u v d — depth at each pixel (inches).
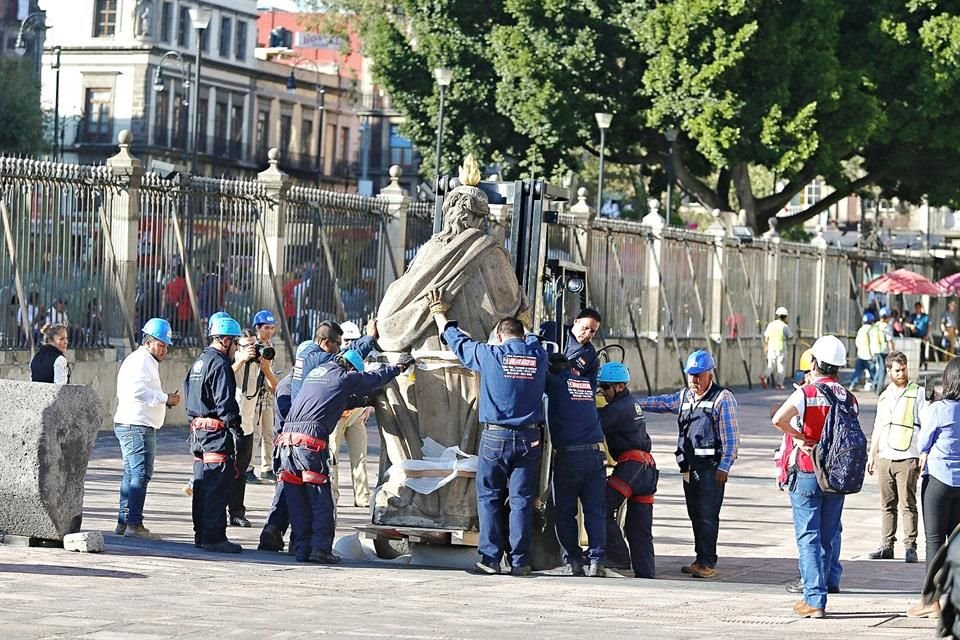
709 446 662.5
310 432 625.0
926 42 2316.7
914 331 2669.8
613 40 2282.2
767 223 2551.7
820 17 2251.5
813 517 543.2
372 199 1350.9
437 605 515.2
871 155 2504.9
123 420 663.1
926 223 4111.7
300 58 4936.0
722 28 2213.3
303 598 513.7
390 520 649.6
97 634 419.2
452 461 644.7
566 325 714.8
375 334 654.5
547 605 530.3
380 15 2726.4
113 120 4116.6
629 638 458.3
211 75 4308.6
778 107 2224.4
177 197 1138.7
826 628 512.1
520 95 2284.7
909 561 740.0
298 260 1257.4
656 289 1770.4
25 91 3275.1
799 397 545.0
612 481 653.9
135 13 4089.6
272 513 661.9
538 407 614.5
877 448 751.1
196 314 1160.8
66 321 1051.3
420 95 2418.8
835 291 2402.8
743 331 2044.8
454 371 646.5
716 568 692.7
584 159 3353.8
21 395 595.5
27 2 3671.3
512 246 684.1
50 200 1036.5
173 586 520.4
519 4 2277.3
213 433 640.4
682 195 3166.8
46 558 566.6
